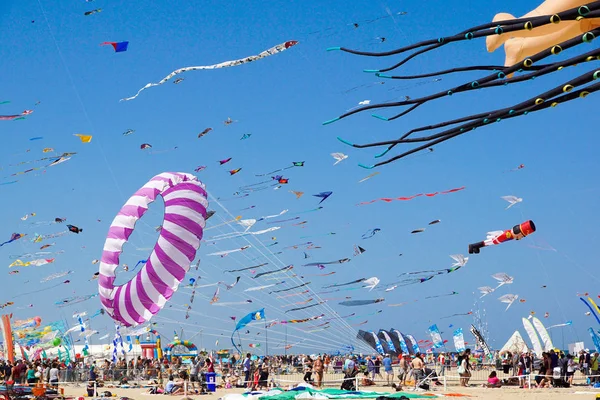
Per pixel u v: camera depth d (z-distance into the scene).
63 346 57.19
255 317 34.06
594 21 6.00
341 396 24.66
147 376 46.00
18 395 29.14
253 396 25.02
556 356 32.84
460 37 5.87
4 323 45.78
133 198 25.97
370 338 43.03
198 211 26.52
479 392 28.25
